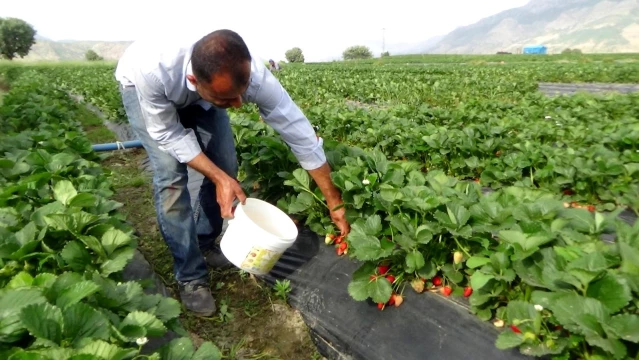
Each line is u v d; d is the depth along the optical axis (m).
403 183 4.28
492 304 3.21
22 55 90.19
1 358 1.97
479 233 3.24
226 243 3.69
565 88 20.05
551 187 5.69
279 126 3.53
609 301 2.36
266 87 3.32
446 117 9.41
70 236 3.22
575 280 2.50
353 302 3.77
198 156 3.49
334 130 8.98
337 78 23.41
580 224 3.11
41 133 6.68
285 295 4.17
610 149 6.81
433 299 3.49
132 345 2.61
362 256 3.29
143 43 3.21
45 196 4.08
